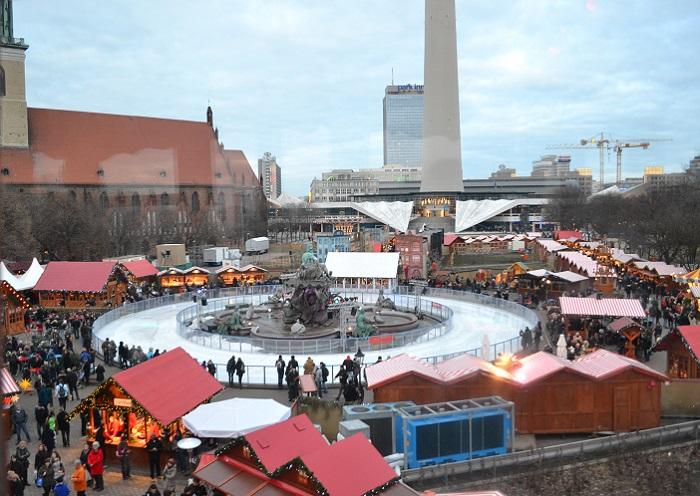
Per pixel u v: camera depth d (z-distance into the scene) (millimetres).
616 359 30484
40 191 121375
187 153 156375
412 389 29656
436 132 181000
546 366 30047
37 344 44219
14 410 28875
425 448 25484
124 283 71312
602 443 24938
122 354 42375
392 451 26188
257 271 85000
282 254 133875
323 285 55094
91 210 118562
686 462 23734
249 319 58188
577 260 79438
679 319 46688
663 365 40469
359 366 36281
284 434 20688
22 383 37562
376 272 75812
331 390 38094
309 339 47719
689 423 25797
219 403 26578
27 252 81750
